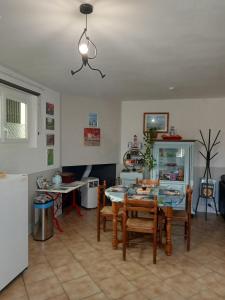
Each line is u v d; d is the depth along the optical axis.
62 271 2.51
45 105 3.89
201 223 4.10
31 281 2.32
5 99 3.02
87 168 5.06
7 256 2.18
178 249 3.08
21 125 3.38
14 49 2.33
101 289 2.21
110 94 4.43
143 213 4.14
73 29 1.91
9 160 3.11
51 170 4.13
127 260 2.76
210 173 4.71
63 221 4.10
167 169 4.69
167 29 1.88
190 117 4.77
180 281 2.35
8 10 1.63
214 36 2.00
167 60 2.58
